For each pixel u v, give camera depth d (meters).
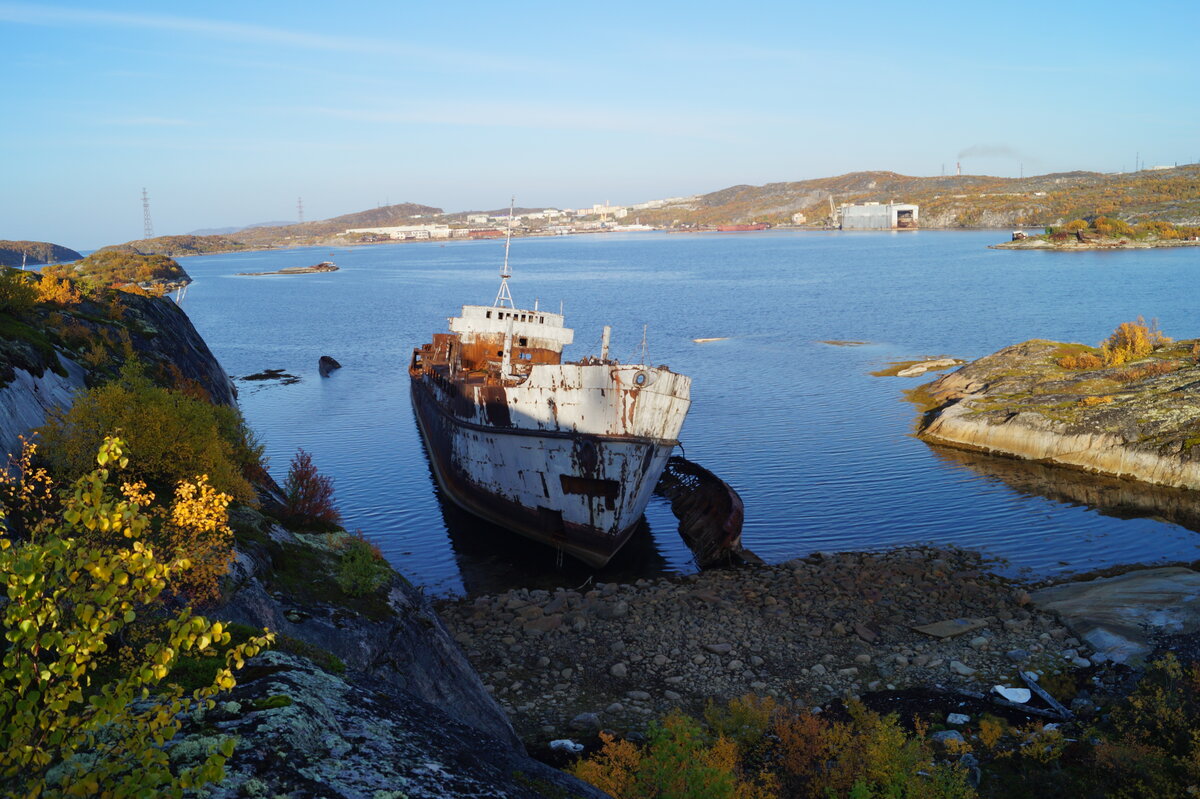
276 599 20.14
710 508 41.78
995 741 20.66
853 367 86.88
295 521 28.66
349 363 102.00
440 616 30.81
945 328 114.38
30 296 39.19
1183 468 45.56
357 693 11.81
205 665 12.08
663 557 38.34
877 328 116.88
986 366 67.94
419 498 47.78
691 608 30.77
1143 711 21.02
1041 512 42.34
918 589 32.25
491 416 40.12
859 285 184.38
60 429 23.67
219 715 9.71
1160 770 18.42
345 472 53.12
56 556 7.07
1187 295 138.75
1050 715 22.48
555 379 36.25
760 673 25.77
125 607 7.19
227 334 134.25
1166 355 62.31
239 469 27.81
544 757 21.11
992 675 25.25
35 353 30.62
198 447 25.11
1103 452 48.97
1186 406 49.78
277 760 8.85
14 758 6.51
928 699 23.83
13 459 21.73
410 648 21.56
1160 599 28.92
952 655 26.61
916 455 53.47
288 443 60.78
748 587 32.91
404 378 90.19
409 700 12.61
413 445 59.72
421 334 131.62
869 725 21.05
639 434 34.50
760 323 128.12
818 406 68.75
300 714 9.92
